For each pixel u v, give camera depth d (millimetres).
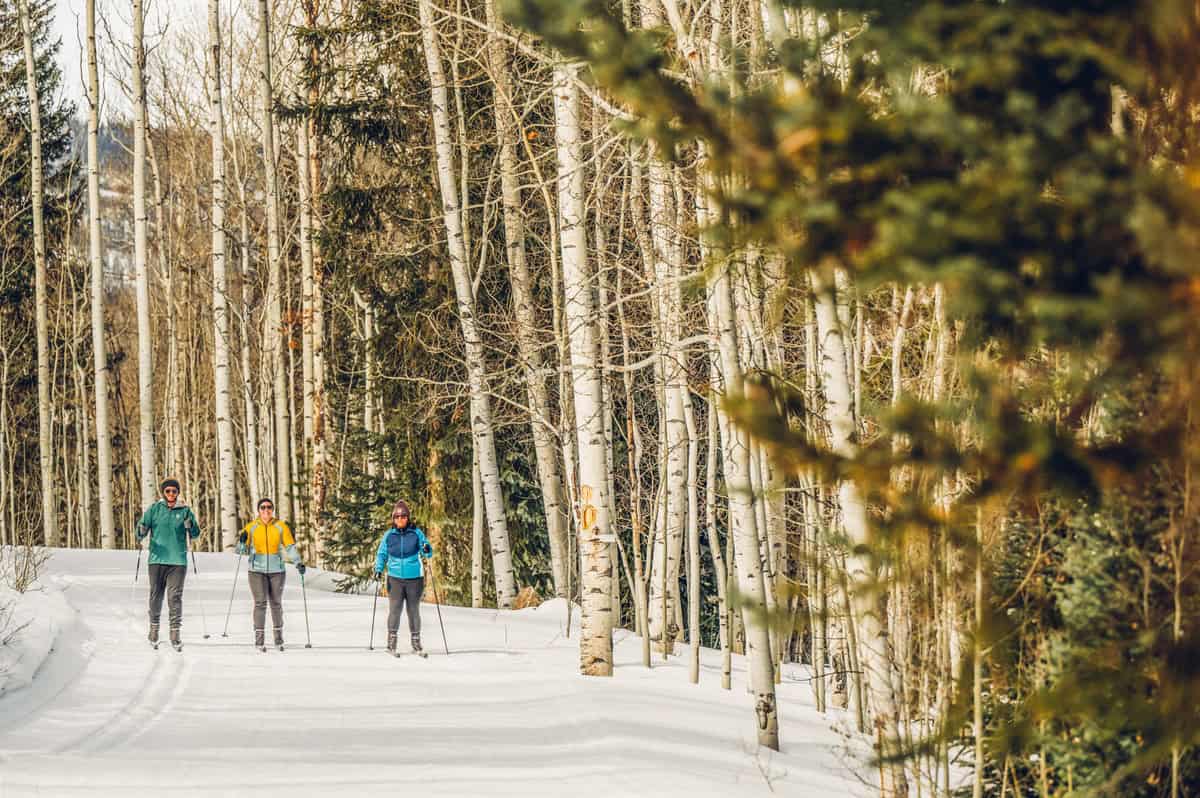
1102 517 8961
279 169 58344
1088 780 9305
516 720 20984
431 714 21547
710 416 28344
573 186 26312
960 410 5078
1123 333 4469
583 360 26484
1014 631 9688
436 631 32625
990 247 4395
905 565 5902
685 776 16609
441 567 44344
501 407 45688
